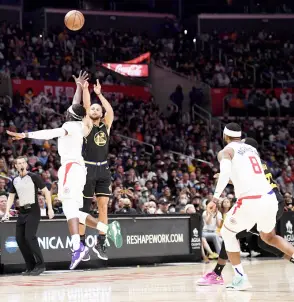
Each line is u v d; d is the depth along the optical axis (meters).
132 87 24.52
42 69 23.72
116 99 23.27
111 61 26.20
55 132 7.23
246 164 6.71
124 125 21.97
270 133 24.09
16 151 17.44
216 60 27.58
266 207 6.63
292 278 8.66
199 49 28.59
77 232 7.28
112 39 27.38
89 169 8.48
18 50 24.00
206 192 16.94
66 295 6.88
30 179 10.21
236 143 6.88
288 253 6.80
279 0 31.31
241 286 7.00
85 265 11.51
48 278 9.50
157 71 26.38
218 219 13.64
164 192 15.84
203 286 7.50
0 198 11.43
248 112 25.73
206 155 21.58
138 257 12.20
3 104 19.97
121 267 11.81
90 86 23.52
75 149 7.45
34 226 10.21
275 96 26.20
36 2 29.53
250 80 27.22
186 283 8.02
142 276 9.52
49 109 20.33
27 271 10.46
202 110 25.41
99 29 28.06
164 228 12.69
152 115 22.97
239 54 28.34
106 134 8.62
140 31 29.58
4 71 22.14
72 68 24.16
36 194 10.24
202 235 13.62
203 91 25.97
